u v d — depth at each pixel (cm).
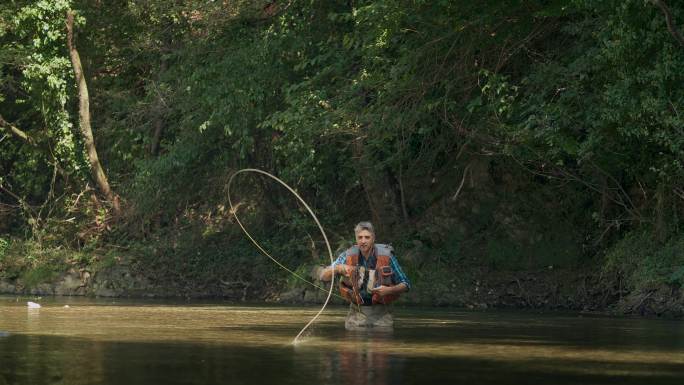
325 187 2400
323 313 1396
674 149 1437
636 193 1912
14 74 2998
